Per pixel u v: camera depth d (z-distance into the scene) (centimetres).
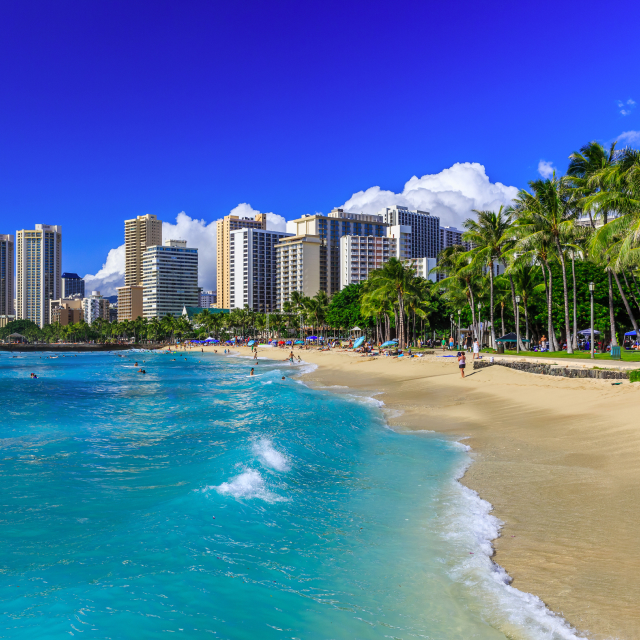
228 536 994
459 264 6581
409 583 805
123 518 1105
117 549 938
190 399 3766
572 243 4972
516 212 5012
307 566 867
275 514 1118
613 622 668
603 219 4069
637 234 3117
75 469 1602
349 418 2506
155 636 662
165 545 952
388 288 7531
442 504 1186
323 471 1487
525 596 752
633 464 1395
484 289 6844
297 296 14388
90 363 9812
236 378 5794
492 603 735
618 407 2150
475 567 852
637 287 5250
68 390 4606
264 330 19075
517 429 2064
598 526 1001
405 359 5812
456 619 696
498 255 5356
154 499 1247
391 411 2744
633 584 766
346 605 738
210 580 816
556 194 4375
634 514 1049
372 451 1758
